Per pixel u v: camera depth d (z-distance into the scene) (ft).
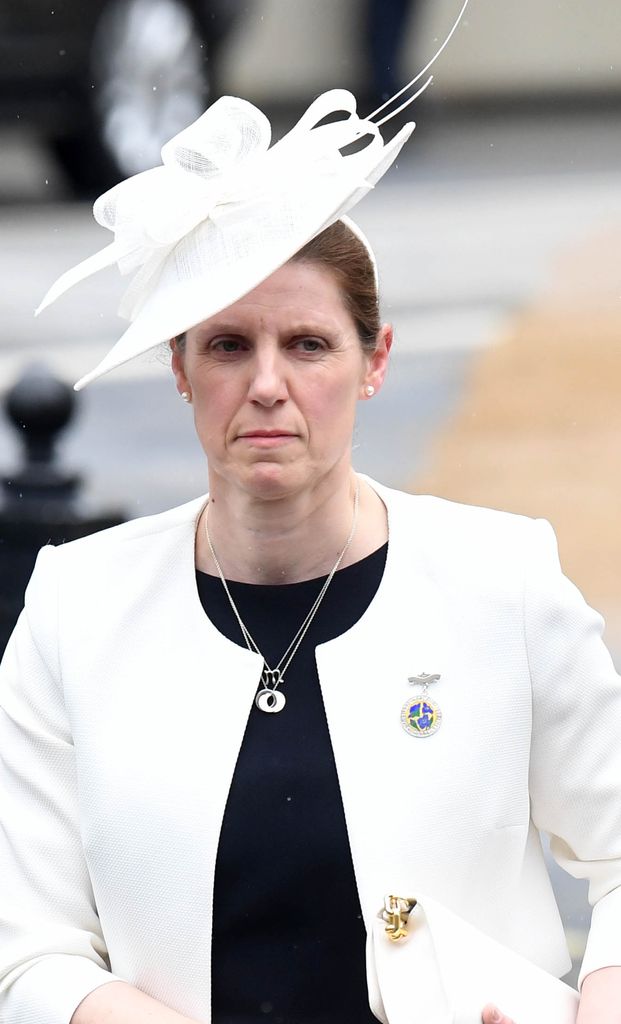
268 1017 31.81
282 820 31.71
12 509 69.31
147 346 29.94
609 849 32.91
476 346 126.31
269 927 31.81
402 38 241.96
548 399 111.96
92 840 32.55
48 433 70.85
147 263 31.71
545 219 168.45
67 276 32.22
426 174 193.98
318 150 31.07
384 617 32.73
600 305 136.36
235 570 33.12
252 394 30.32
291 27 238.89
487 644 32.40
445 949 30.04
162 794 32.04
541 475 98.43
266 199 30.68
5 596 69.05
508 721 32.19
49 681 33.71
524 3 251.80
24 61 158.51
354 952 31.71
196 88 165.89
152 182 30.96
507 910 32.45
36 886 33.19
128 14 159.63
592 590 80.64
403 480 97.60
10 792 33.76
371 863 31.30
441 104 250.98
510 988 30.35
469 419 108.99
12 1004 32.45
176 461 97.40
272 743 32.17
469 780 31.78
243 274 29.58
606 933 32.50
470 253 153.89
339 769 31.71
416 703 32.07
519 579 32.68
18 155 189.67
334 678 32.24
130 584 33.76
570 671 32.35
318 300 30.53
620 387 115.44
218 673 32.63
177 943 31.94
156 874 31.99
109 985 31.94
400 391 115.65
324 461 31.14
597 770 32.50
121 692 32.99
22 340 125.29
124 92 163.32
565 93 258.98
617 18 261.24
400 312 135.54
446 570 32.91
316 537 32.68
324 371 30.76
